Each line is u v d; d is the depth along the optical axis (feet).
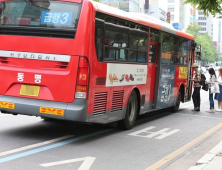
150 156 23.39
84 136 28.53
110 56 27.78
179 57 46.44
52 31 25.02
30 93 25.44
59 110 24.67
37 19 25.45
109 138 28.40
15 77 25.66
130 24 31.19
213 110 50.26
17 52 25.73
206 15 28.50
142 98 35.09
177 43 45.37
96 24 25.45
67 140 26.58
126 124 32.17
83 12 24.73
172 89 44.39
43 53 25.16
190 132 33.37
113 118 29.27
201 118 43.57
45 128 30.81
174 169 20.57
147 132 32.14
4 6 26.37
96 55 25.64
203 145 27.91
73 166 19.67
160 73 39.19
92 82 25.32
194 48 52.60
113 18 28.02
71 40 24.73
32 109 25.21
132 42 31.73
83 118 24.81
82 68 24.53
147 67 35.78
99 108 26.76
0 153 21.58
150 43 36.29
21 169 18.49
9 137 26.30
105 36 26.84
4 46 26.05
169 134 31.78
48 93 25.08
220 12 28.04
